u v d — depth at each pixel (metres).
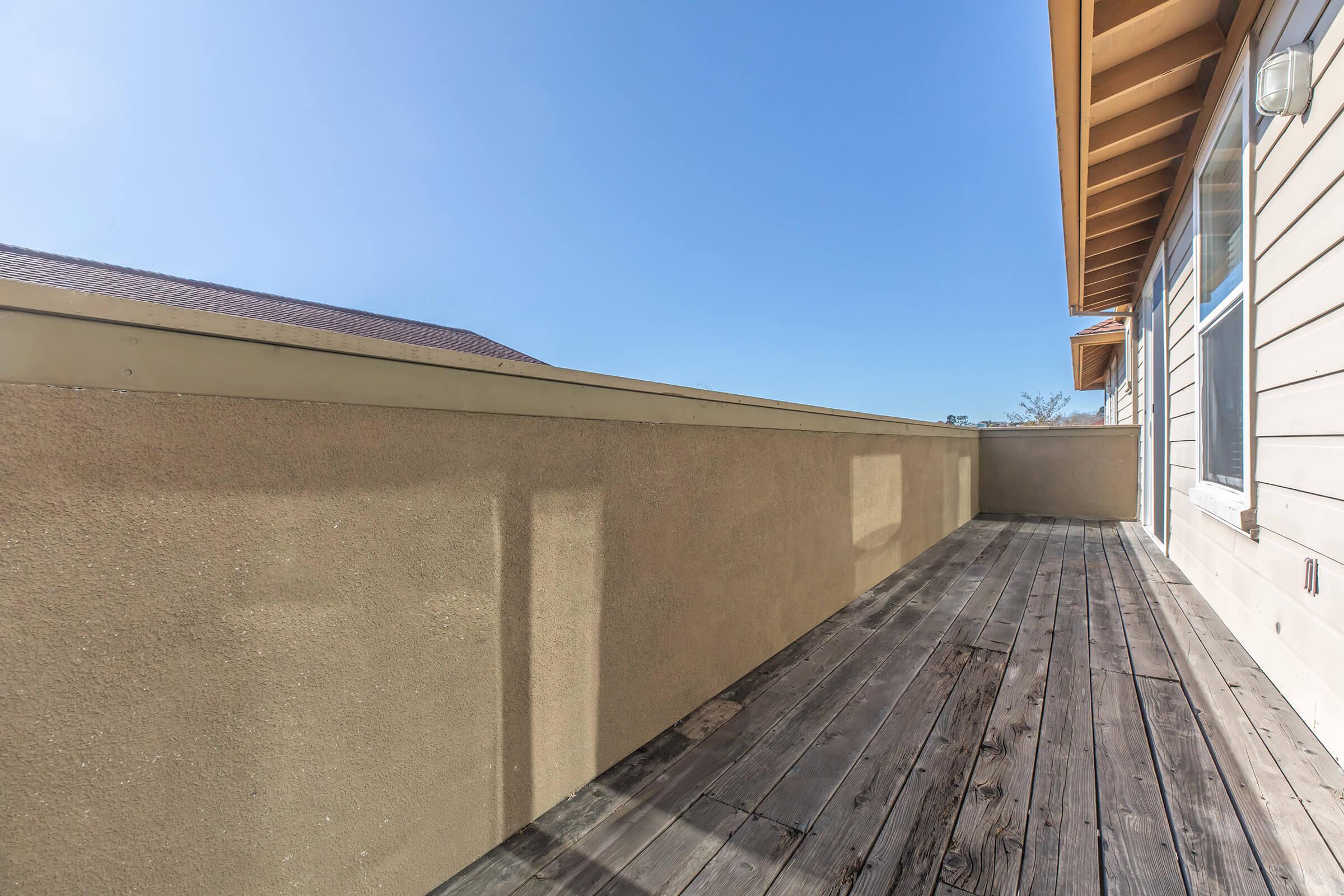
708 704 2.01
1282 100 1.79
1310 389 1.76
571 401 1.47
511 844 1.31
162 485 0.80
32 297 0.68
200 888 0.84
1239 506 2.35
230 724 0.87
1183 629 2.72
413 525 1.12
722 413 2.10
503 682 1.31
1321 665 1.71
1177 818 1.36
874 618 2.97
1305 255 1.77
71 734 0.73
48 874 0.71
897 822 1.36
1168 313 4.18
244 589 0.88
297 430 0.94
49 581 0.71
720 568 2.10
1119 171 3.44
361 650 1.03
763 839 1.31
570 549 1.48
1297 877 1.16
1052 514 6.71
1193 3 2.35
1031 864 1.21
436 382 1.15
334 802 1.00
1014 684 2.14
